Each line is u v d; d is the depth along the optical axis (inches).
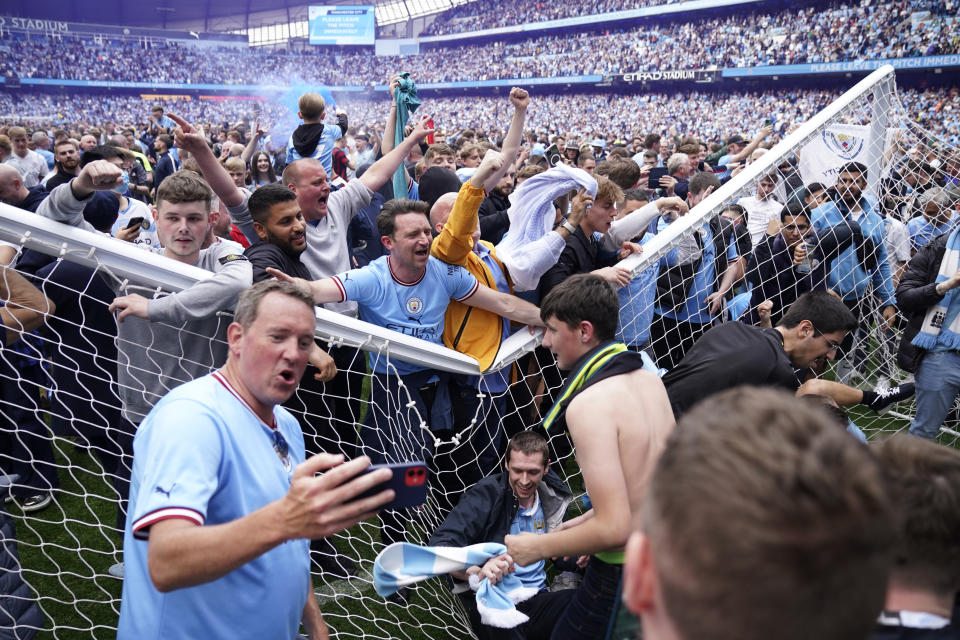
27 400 137.0
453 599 118.0
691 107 1262.3
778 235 192.2
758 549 22.5
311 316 63.4
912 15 939.3
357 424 119.0
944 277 158.2
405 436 113.2
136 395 101.5
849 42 1007.0
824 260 190.7
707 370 95.0
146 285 91.0
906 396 129.3
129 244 89.1
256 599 60.4
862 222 191.9
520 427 136.9
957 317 159.3
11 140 327.0
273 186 115.1
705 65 1206.3
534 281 127.1
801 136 151.3
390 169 152.9
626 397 74.0
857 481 23.7
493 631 99.5
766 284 191.9
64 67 1777.8
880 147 193.9
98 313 123.6
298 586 64.4
